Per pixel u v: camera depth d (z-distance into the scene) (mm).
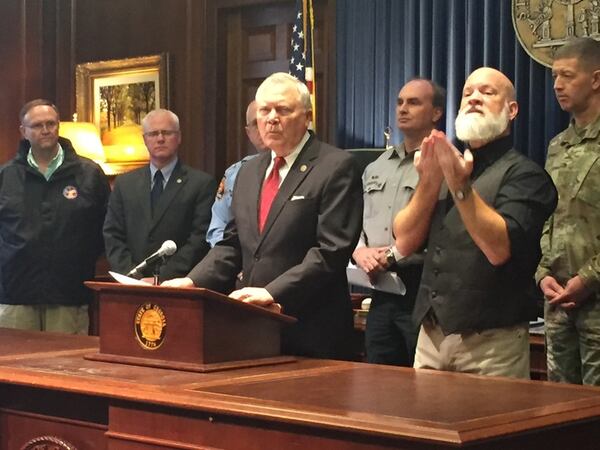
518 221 2535
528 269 2615
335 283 2902
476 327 2611
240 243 2967
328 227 2809
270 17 5727
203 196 4383
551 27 4453
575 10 4395
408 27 4910
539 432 1794
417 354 2766
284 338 2838
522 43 4520
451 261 2660
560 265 3225
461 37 4754
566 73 3256
